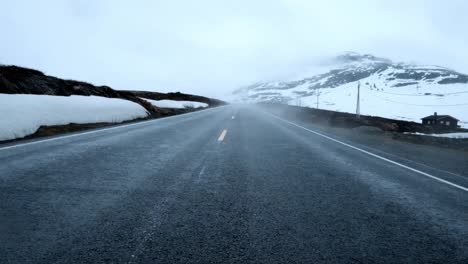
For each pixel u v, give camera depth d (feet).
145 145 23.56
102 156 18.57
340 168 17.81
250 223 9.05
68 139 25.50
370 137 37.76
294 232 8.52
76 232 8.04
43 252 6.95
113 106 49.93
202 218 9.32
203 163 17.56
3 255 6.75
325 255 7.27
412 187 14.24
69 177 13.46
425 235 8.64
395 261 7.12
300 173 15.98
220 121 52.47
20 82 47.55
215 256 7.06
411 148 29.89
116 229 8.32
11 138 24.38
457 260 7.24
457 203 11.93
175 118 57.67
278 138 31.27
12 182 12.32
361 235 8.48
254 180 14.15
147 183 12.99
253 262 6.84
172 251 7.22
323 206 10.85
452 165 21.65
